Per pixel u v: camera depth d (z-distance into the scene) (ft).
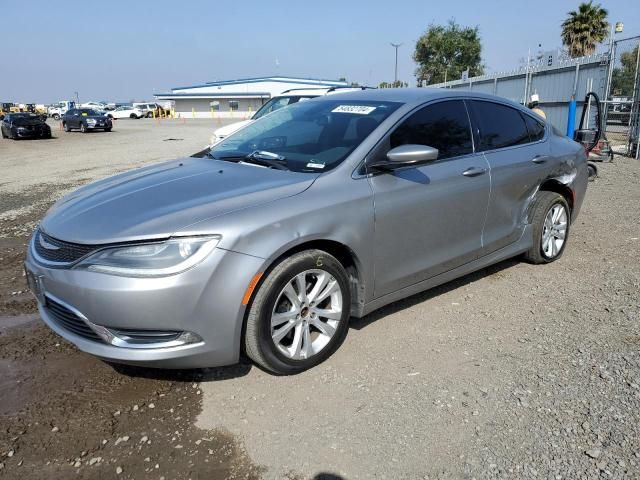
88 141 82.43
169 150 61.98
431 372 10.79
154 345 9.38
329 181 11.03
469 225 13.73
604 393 9.89
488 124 14.67
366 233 11.25
